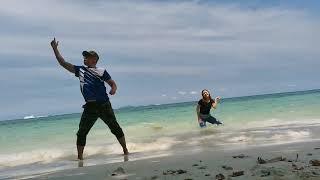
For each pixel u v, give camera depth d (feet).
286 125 39.78
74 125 72.13
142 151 26.99
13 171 21.88
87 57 25.82
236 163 17.57
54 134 50.24
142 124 53.83
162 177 15.25
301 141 26.14
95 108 25.38
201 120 44.50
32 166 23.56
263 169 15.17
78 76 25.90
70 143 37.58
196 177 14.82
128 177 15.87
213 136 32.53
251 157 19.22
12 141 43.09
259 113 61.52
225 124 45.29
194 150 24.95
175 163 18.95
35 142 40.50
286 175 14.01
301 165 15.97
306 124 39.86
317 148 21.34
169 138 32.94
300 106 74.59
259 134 31.91
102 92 25.58
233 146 25.68
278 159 17.65
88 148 30.19
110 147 29.91
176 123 52.03
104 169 18.66
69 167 21.58
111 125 25.90
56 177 17.30
